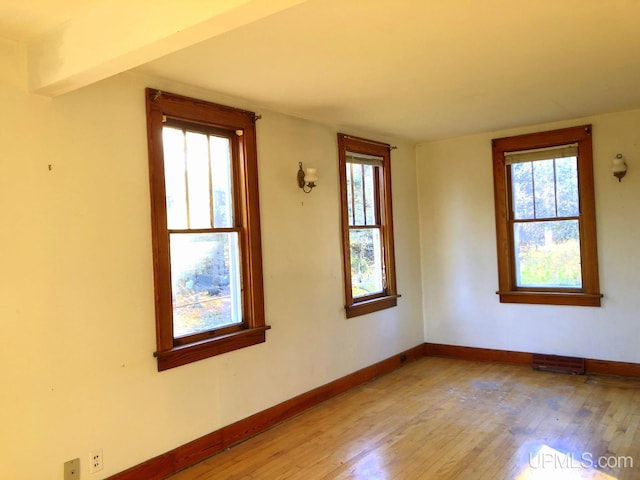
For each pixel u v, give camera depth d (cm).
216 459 304
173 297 300
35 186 234
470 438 320
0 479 218
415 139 523
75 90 251
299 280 386
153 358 280
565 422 339
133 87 278
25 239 229
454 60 283
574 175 461
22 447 226
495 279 505
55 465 236
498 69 302
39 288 234
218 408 316
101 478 254
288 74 292
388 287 495
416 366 503
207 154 324
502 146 494
